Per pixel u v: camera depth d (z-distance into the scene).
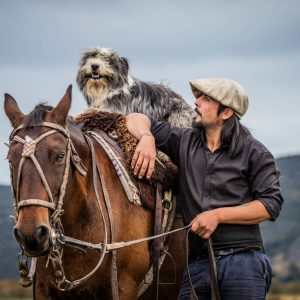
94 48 17.19
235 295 9.05
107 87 16.50
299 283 36.31
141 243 9.16
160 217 9.39
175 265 9.98
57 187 8.02
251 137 9.36
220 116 9.34
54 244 8.11
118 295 8.80
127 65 16.86
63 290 8.57
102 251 8.59
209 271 9.22
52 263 8.42
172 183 9.73
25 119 8.18
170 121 13.12
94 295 8.84
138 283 9.20
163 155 9.83
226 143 9.30
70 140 8.32
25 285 8.66
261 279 9.09
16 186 8.00
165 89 15.28
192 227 8.93
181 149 9.55
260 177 9.16
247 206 9.02
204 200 9.23
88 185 8.73
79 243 8.51
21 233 7.73
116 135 9.69
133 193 9.16
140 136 9.59
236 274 9.05
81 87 17.11
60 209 8.04
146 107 15.19
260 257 9.16
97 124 9.76
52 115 8.21
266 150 9.27
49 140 8.03
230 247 9.18
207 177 9.27
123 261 8.95
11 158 8.00
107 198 8.88
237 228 9.19
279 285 36.09
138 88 15.63
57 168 8.02
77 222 8.56
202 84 9.37
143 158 9.32
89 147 8.85
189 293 9.32
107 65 16.59
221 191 9.20
